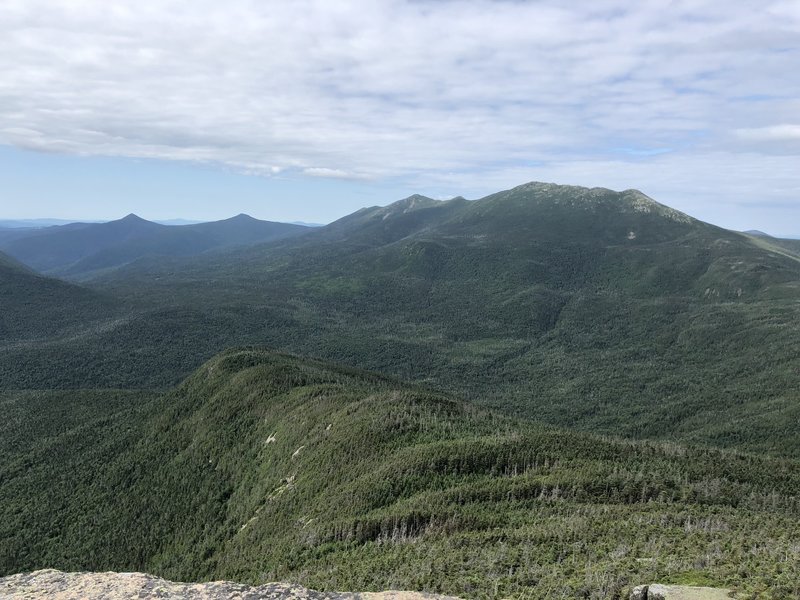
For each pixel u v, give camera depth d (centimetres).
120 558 11450
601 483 8506
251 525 10450
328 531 8031
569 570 4984
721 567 4306
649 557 5050
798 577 3775
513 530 6888
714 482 9000
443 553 6197
